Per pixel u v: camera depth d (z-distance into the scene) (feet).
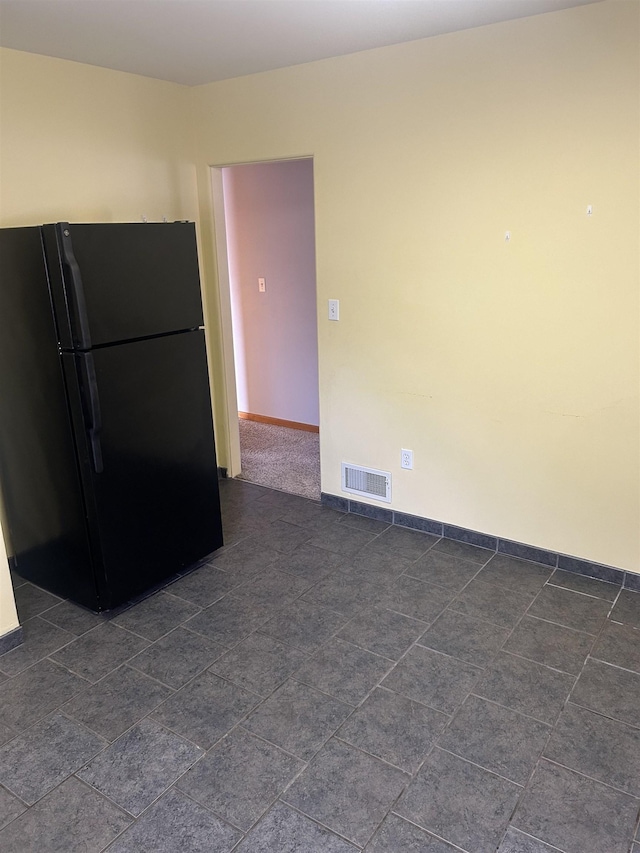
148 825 5.92
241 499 13.30
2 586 8.36
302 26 8.61
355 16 8.24
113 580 9.15
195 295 9.67
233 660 8.21
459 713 7.23
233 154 12.06
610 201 8.54
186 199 12.67
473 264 9.83
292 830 5.84
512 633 8.64
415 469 11.44
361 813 6.00
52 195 10.27
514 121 8.98
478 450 10.60
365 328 11.27
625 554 9.63
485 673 7.88
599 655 8.17
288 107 11.05
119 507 9.04
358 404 11.80
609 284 8.79
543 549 10.37
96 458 8.53
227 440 14.24
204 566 10.60
